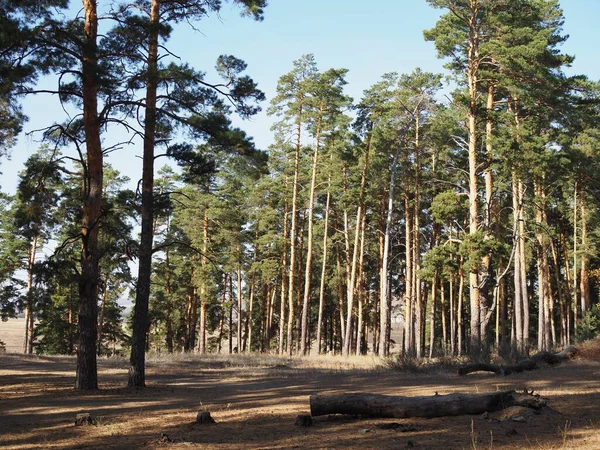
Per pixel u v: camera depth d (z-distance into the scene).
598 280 46.44
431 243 49.44
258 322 69.81
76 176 34.47
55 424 10.12
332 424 9.20
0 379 19.52
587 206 46.81
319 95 41.59
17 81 15.62
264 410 11.35
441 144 37.09
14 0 15.97
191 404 12.88
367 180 45.47
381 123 39.31
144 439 8.55
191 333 57.38
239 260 54.59
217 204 49.09
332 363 29.88
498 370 16.91
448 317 64.44
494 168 29.69
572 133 34.16
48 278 17.16
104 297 50.53
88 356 16.66
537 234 40.22
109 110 17.20
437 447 7.15
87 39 16.33
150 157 17.89
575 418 8.75
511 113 30.47
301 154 48.56
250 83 18.06
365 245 54.28
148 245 17.84
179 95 17.66
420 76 36.84
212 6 18.47
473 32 30.02
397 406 9.37
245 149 18.36
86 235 17.02
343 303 58.22
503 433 7.83
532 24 30.78
